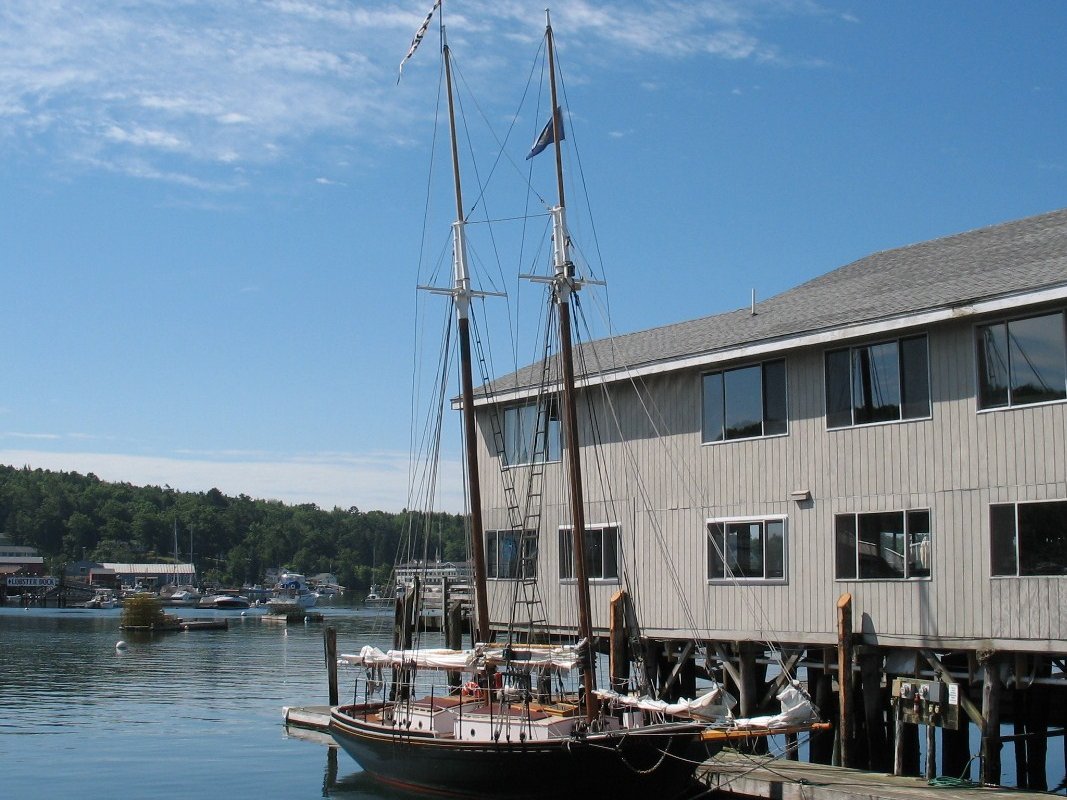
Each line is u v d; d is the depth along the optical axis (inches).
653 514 1218.0
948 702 935.0
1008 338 932.0
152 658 2797.7
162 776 1234.6
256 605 6688.0
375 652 1150.3
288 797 1120.8
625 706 992.2
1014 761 1272.1
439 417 1348.4
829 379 1062.4
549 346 1170.6
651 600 1208.2
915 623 969.5
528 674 1026.7
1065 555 881.5
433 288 1240.2
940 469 967.6
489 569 1419.8
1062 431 891.4
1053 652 877.2
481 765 964.0
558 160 1154.7
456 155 1274.6
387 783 1095.6
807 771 960.3
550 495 1341.0
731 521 1132.5
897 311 986.7
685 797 979.9
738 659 1125.1
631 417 1259.2
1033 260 1005.8
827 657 1034.1
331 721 1202.0
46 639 3464.6
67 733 1539.1
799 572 1066.1
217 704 1877.5
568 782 924.0
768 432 1110.4
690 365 1169.4
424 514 1552.7
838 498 1042.7
